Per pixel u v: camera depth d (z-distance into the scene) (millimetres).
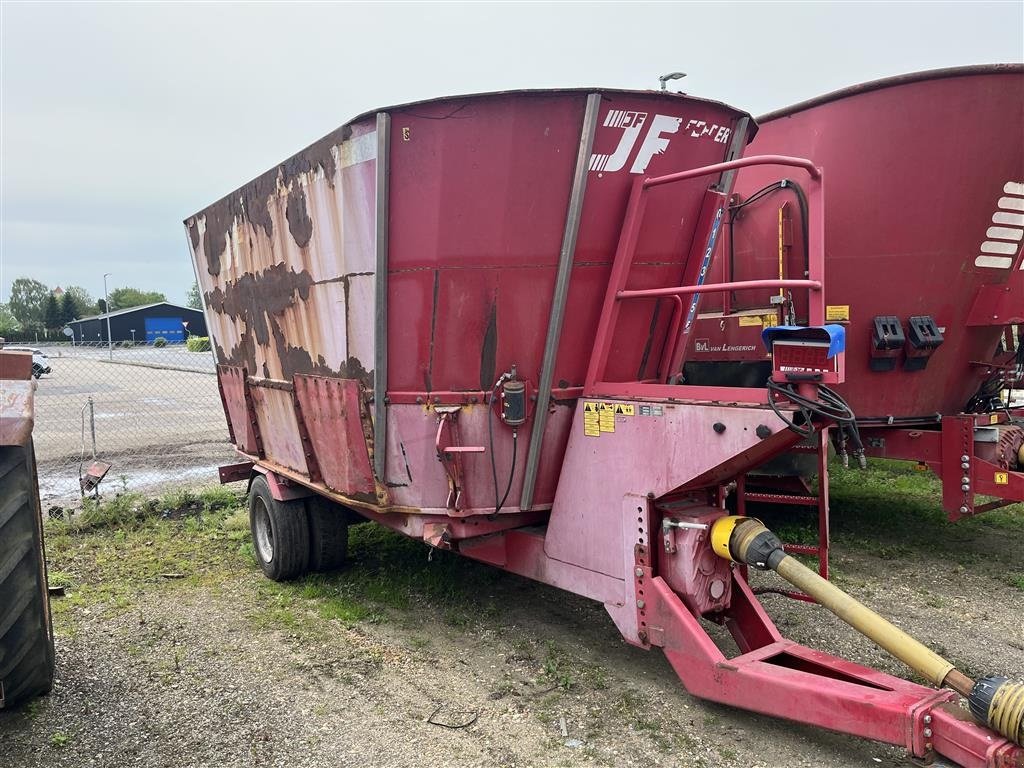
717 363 6887
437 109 3762
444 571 5879
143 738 3578
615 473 3861
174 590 5750
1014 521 7379
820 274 3215
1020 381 6469
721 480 3750
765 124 6609
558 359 4180
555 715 3721
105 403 20484
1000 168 5832
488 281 3990
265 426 6039
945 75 5719
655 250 4293
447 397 4121
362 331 4242
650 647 3701
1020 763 2549
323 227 4418
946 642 4621
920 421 6465
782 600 5336
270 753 3432
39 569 3512
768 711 3223
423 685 4082
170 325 79812
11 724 3721
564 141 3830
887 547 6547
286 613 5176
